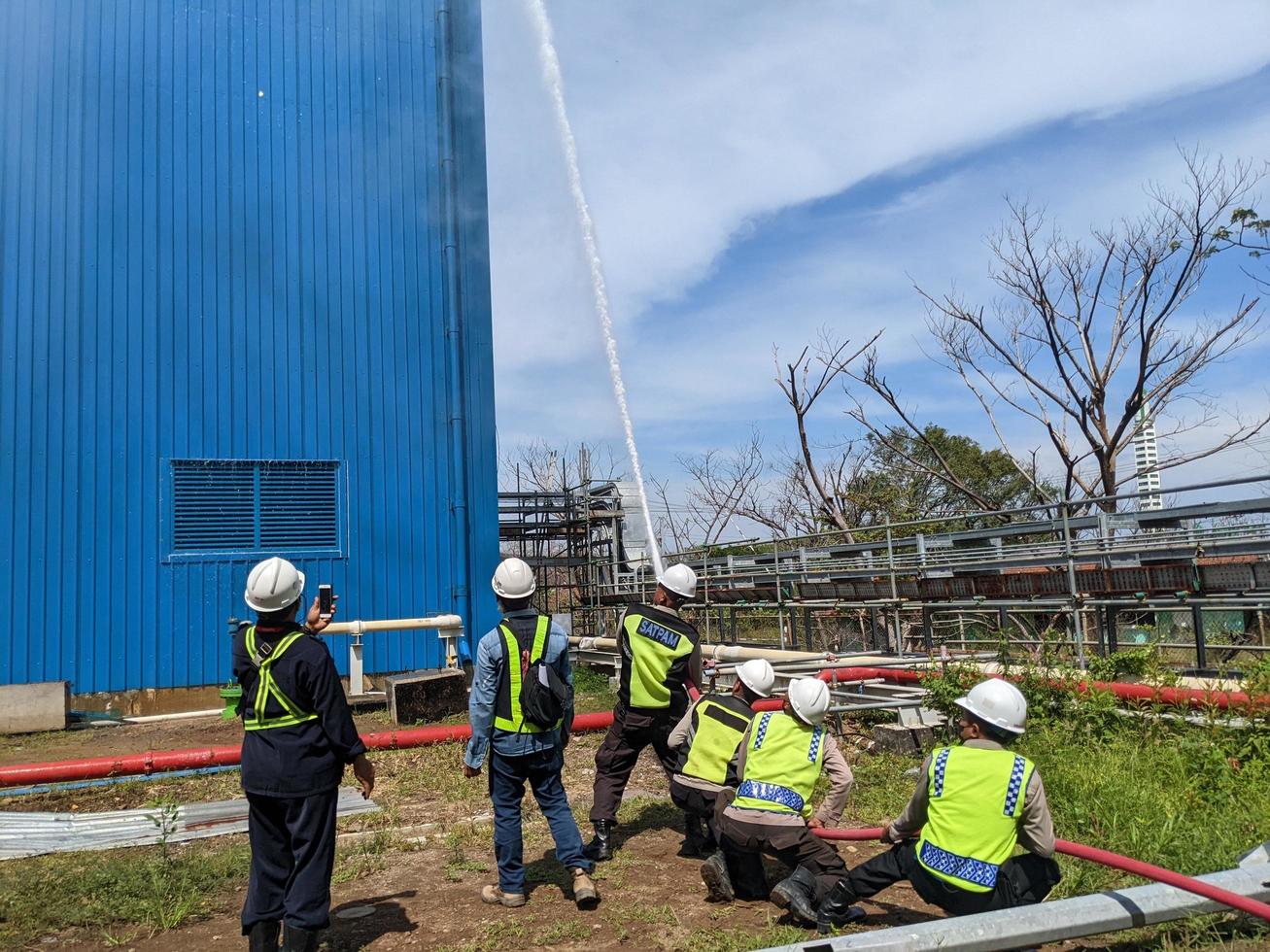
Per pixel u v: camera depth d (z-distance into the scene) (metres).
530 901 5.40
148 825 7.21
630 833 6.81
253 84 14.52
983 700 4.41
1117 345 21.80
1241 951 4.27
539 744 5.30
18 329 12.88
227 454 13.75
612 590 21.66
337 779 4.55
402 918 5.18
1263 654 10.67
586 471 29.42
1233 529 9.40
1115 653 8.87
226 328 13.95
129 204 13.60
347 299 14.73
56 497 12.80
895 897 5.40
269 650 4.48
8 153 13.06
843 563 14.49
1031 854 4.40
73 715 12.25
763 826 4.99
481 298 15.63
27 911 5.28
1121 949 4.48
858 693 10.80
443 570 14.89
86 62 13.59
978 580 11.72
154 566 13.19
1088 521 10.45
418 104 15.57
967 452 31.47
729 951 4.56
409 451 14.88
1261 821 5.81
